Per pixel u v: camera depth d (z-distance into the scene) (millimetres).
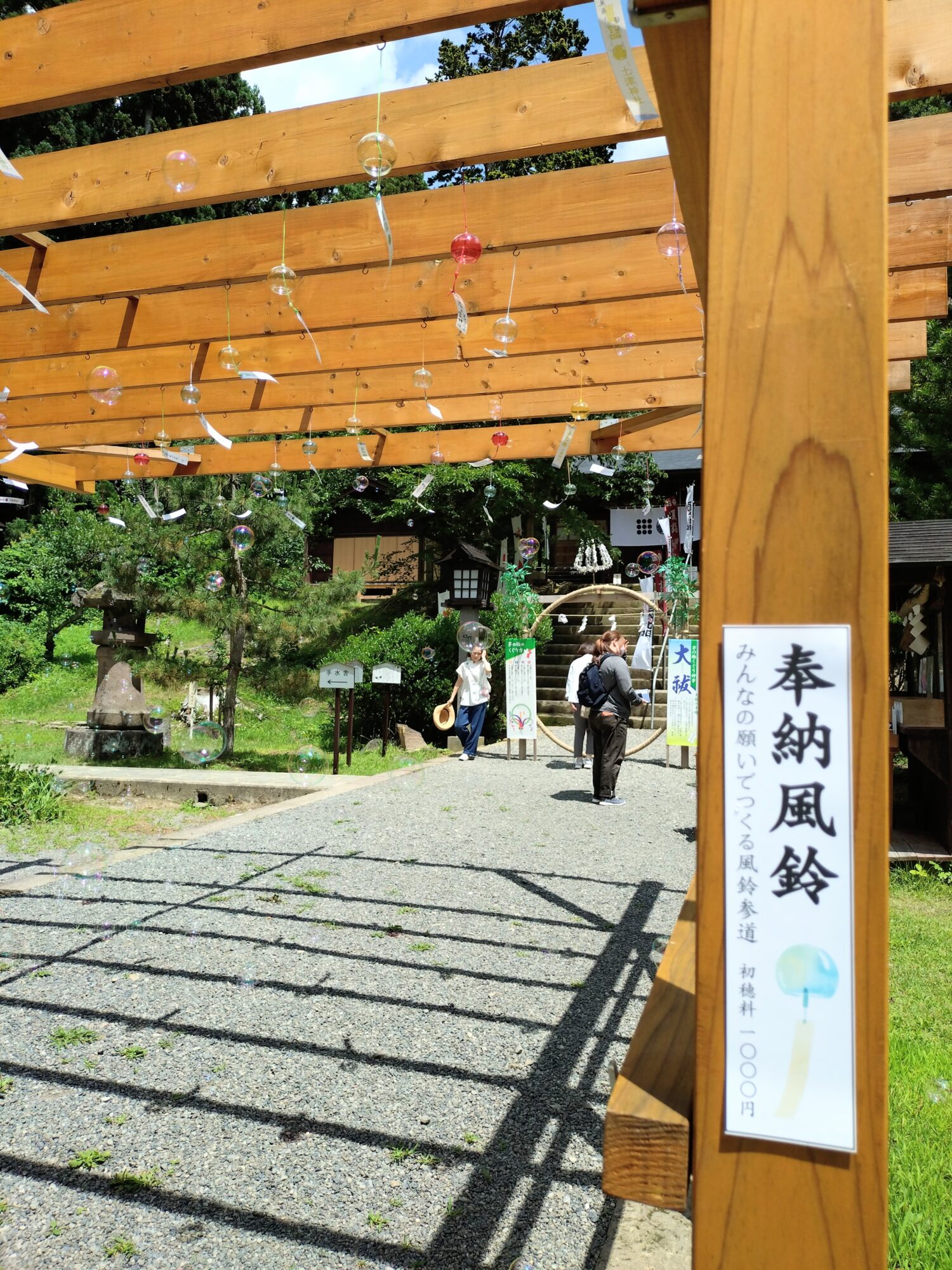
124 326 3699
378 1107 2236
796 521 715
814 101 722
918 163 2455
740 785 729
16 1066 2426
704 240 1132
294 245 2961
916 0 1903
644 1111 770
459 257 2373
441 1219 1801
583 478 13930
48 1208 1813
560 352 3734
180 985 3016
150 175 2477
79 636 16766
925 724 5234
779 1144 700
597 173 2689
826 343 710
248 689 12961
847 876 703
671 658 8922
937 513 10109
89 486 6098
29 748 10195
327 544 20234
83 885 4258
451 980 3092
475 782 7695
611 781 6645
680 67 904
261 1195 1867
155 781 7504
